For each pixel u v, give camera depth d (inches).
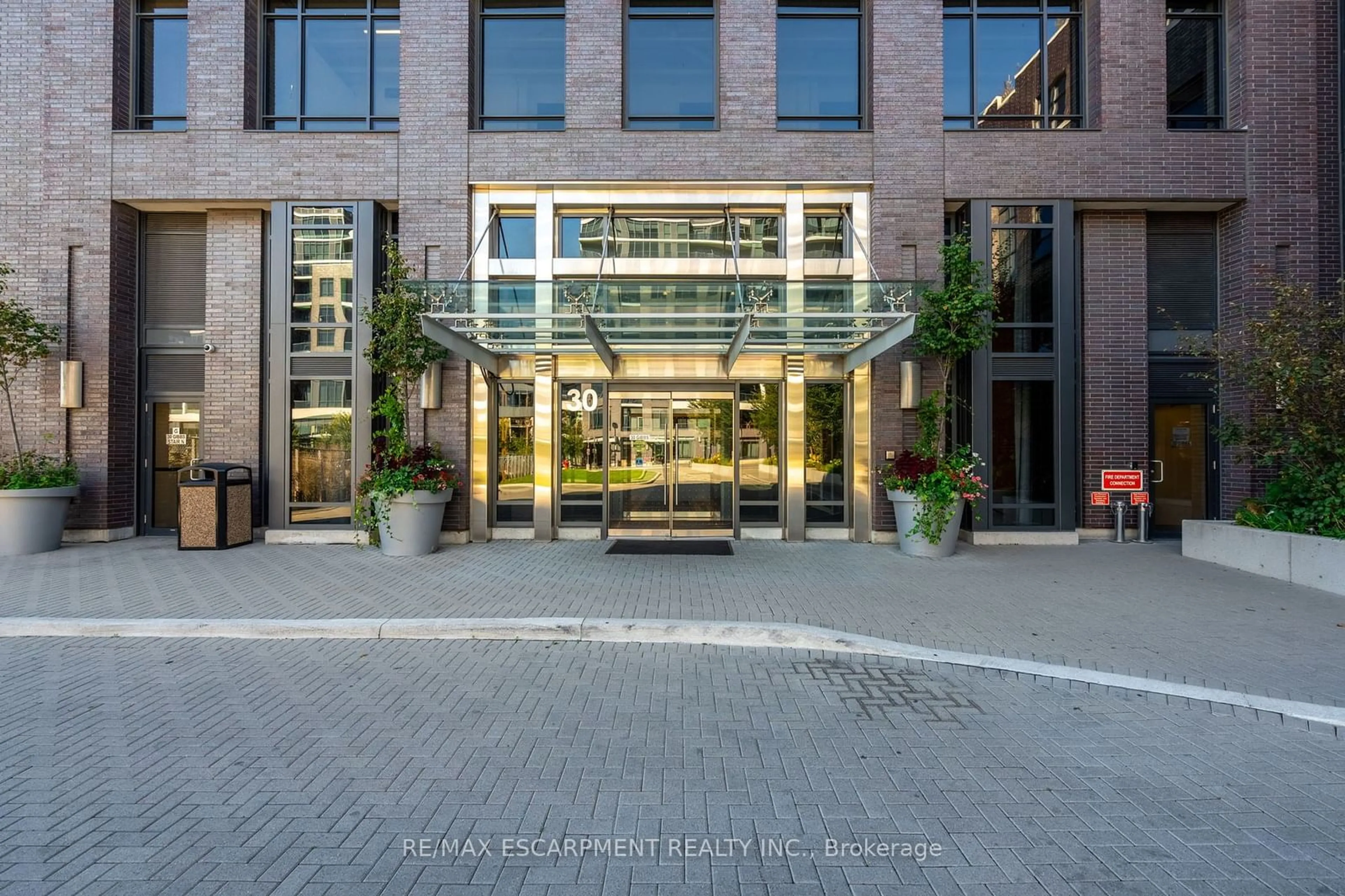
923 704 195.3
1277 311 348.5
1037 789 146.2
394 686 207.2
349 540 457.4
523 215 479.2
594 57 464.1
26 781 146.9
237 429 470.3
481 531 466.3
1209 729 179.5
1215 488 476.7
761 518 475.8
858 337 419.2
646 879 114.0
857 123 481.4
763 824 131.5
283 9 488.4
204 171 459.8
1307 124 454.6
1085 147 454.3
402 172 461.4
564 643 254.5
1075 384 471.2
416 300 401.1
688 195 470.0
